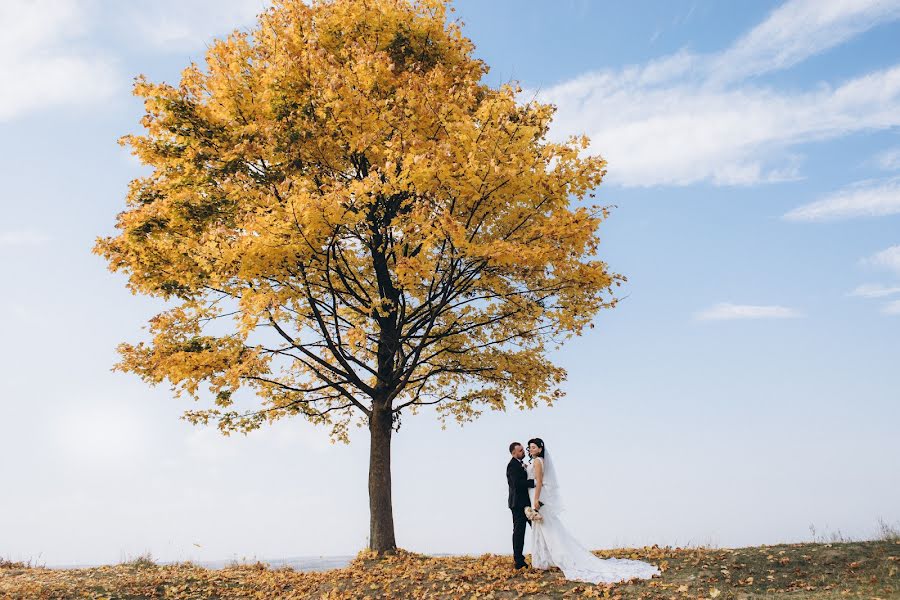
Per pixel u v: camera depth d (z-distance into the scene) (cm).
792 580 823
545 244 1031
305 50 1123
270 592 1026
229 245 1012
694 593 789
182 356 1056
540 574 912
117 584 1057
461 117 1048
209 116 1133
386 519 1231
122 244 1131
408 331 1262
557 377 1331
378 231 1241
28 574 1200
